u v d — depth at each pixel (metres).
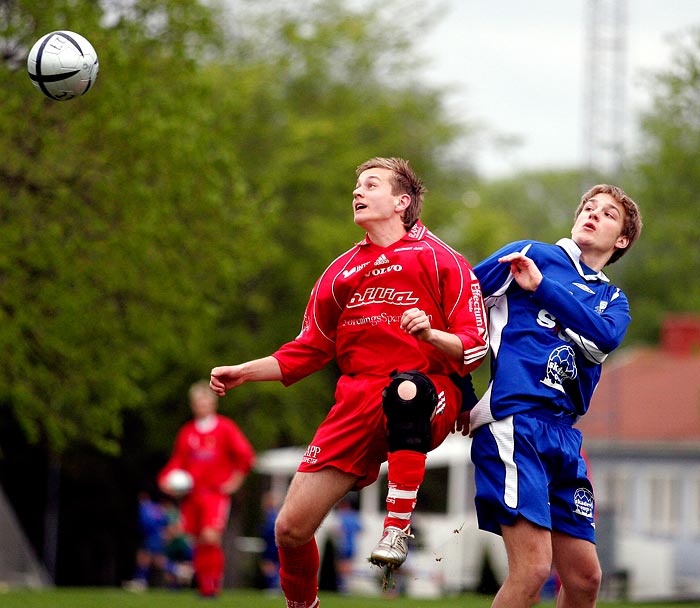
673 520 155.88
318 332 23.39
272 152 113.94
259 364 23.48
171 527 91.25
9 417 106.31
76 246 62.91
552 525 22.80
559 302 22.27
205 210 67.56
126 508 121.19
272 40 122.75
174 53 67.19
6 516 79.88
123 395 67.75
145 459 118.06
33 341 65.81
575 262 23.67
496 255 23.47
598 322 22.45
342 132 117.75
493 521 22.41
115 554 122.62
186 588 98.94
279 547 23.06
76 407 68.31
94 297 64.25
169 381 105.81
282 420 113.06
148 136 62.66
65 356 66.06
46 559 116.38
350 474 22.55
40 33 61.56
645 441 156.50
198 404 54.06
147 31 67.81
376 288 22.45
